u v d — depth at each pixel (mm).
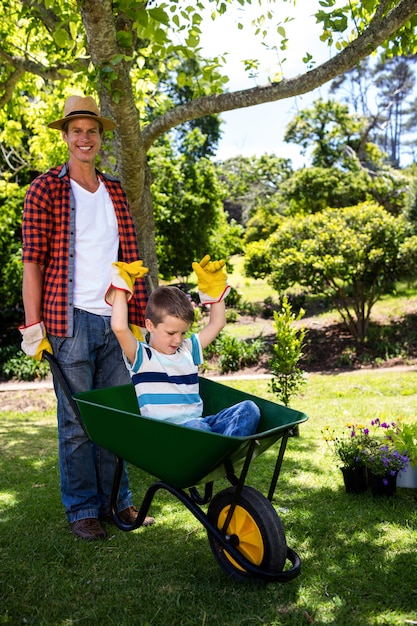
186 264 18297
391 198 21625
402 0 4676
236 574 3021
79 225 3617
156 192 17266
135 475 4938
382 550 3303
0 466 5488
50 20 5977
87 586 3020
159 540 3580
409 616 2615
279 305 17953
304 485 4500
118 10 4668
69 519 3689
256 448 2953
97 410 2885
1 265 15492
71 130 3646
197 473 2803
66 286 3572
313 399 8984
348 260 12320
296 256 12602
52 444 6484
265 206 27000
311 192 21625
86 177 3736
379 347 12305
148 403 3059
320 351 12773
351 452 4312
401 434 4305
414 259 12156
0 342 15453
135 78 7461
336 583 2953
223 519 2975
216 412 3430
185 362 3164
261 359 12492
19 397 11109
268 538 2777
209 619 2682
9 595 2947
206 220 18391
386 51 5758
